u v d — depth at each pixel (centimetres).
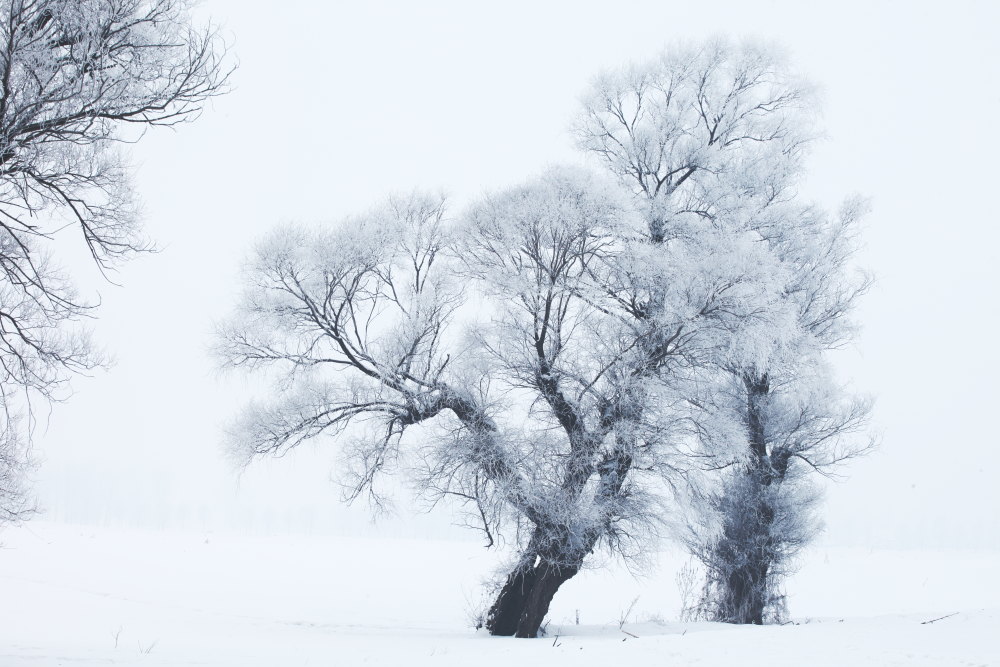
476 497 1788
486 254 1916
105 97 870
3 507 1327
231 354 1886
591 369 1869
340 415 1867
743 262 1814
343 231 1852
